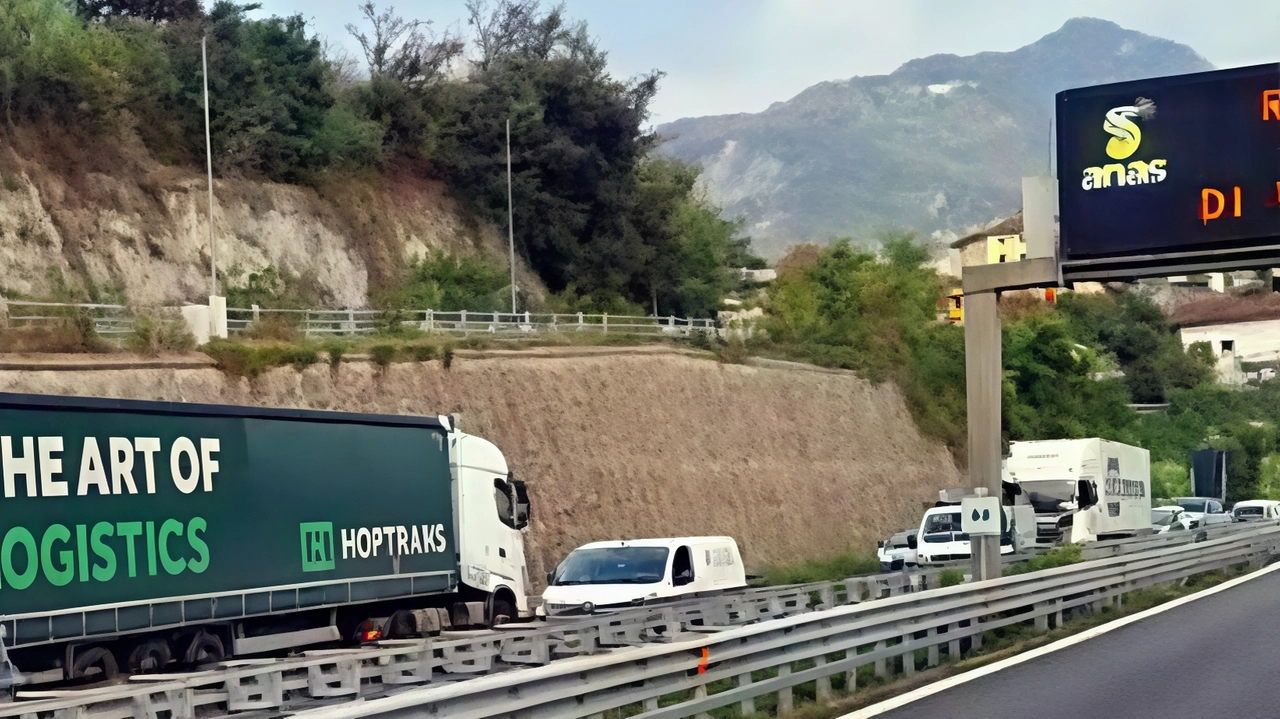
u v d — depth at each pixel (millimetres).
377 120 74438
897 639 15523
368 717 7672
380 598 19125
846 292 75250
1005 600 18328
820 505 57031
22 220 52094
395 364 43969
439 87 77875
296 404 40281
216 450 16297
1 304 42688
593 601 21141
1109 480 36000
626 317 58000
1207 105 22188
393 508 19656
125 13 71312
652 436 51250
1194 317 122250
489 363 47312
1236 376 113375
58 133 55562
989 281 23391
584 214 79750
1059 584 20234
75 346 35969
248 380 39312
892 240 80500
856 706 12945
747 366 58719
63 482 14148
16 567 13492
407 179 73688
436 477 20844
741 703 12195
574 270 78750
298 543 17547
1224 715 11766
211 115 64062
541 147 77875
